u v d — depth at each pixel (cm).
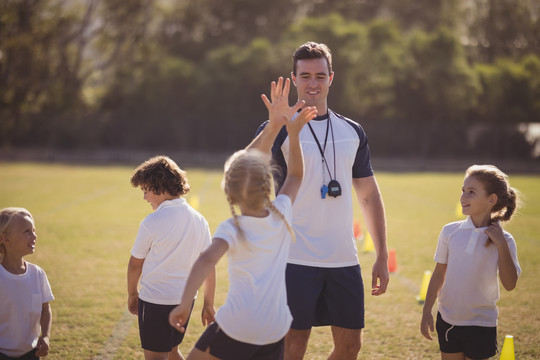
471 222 326
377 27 3422
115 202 1367
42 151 3241
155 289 329
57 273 671
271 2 3928
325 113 345
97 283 629
